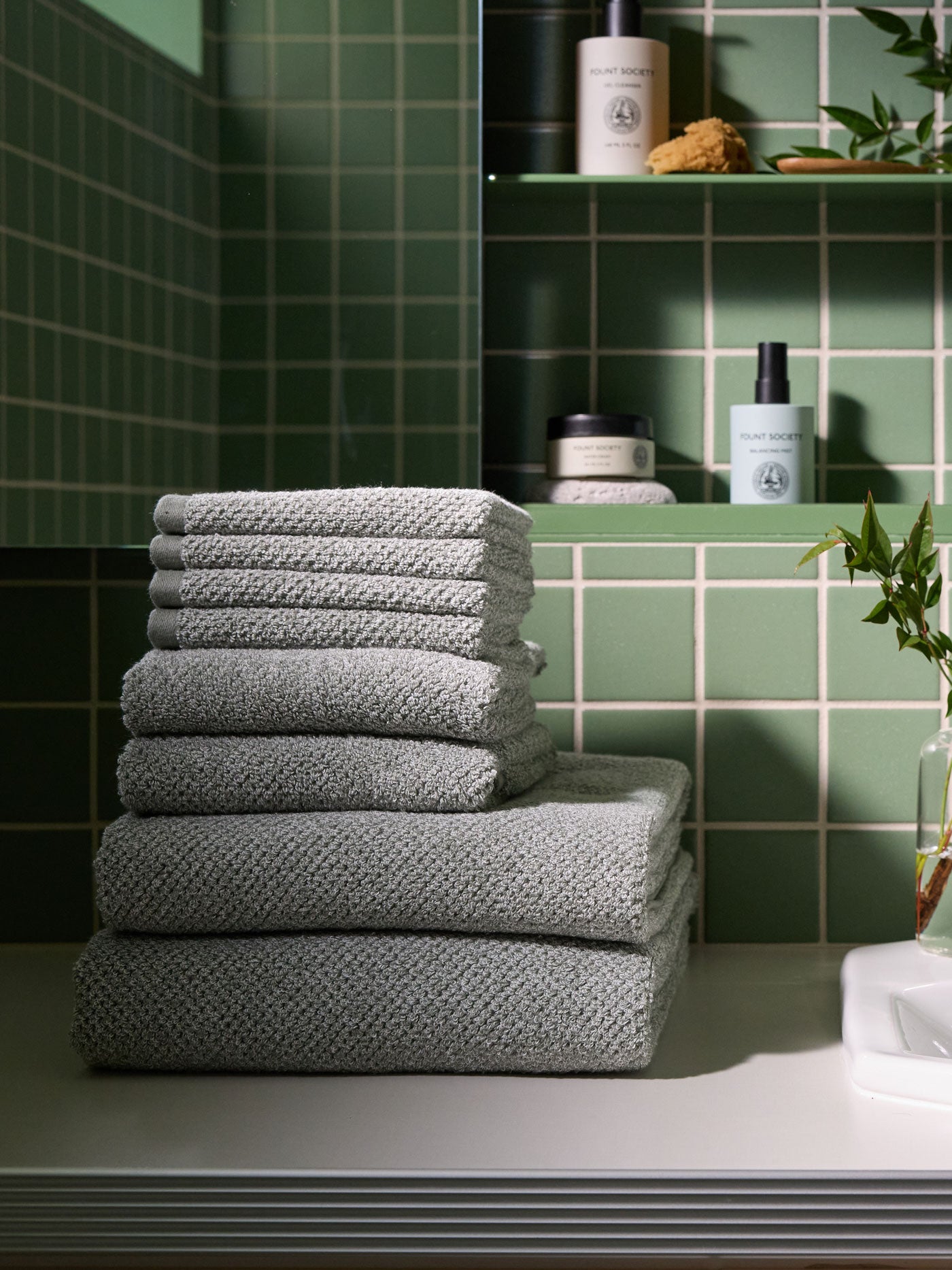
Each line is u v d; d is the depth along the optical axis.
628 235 1.10
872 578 0.97
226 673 0.70
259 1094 0.65
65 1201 0.55
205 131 1.01
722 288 1.10
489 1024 0.66
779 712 0.98
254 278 1.01
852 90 1.10
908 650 0.97
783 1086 0.66
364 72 1.01
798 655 0.97
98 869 0.68
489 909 0.66
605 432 1.03
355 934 0.69
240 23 1.01
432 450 1.01
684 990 0.85
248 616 0.72
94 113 0.99
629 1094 0.65
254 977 0.67
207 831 0.68
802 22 1.10
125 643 1.00
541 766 0.82
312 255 1.01
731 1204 0.54
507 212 1.10
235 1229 0.55
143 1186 0.55
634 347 1.10
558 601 0.98
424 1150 0.57
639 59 1.06
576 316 1.10
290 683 0.69
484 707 0.68
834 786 0.97
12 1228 0.55
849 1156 0.56
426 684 0.68
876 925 0.97
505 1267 0.55
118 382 1.00
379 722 0.69
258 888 0.67
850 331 1.10
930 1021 0.75
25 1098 0.65
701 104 1.10
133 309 1.00
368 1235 0.55
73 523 0.99
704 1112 0.62
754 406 1.04
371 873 0.66
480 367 1.01
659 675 0.98
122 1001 0.67
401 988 0.67
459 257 1.01
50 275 0.99
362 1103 0.64
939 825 0.87
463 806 0.68
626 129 1.06
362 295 1.01
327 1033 0.67
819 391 1.10
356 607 0.72
